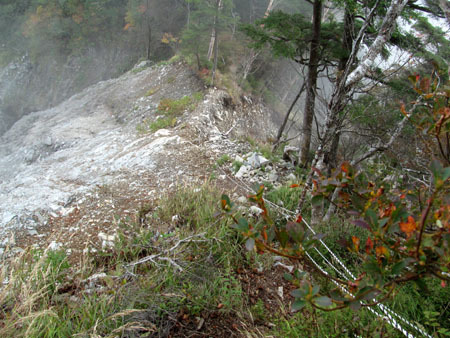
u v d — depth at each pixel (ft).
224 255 13.16
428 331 8.99
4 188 28.58
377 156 17.87
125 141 39.09
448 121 5.38
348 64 12.55
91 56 107.45
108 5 108.78
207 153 29.30
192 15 58.13
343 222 15.65
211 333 10.10
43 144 48.80
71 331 8.99
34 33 109.09
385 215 4.75
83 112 62.64
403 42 18.56
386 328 8.77
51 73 107.86
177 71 62.13
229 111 51.37
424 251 4.19
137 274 12.15
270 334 9.89
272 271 13.51
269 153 31.71
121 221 17.72
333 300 4.85
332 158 20.25
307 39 29.12
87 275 12.25
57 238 17.35
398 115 18.03
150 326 9.61
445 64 15.35
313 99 25.90
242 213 16.63
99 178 26.91
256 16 91.76
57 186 26.53
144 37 102.06
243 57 67.97
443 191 5.22
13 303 10.07
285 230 5.15
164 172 25.62
